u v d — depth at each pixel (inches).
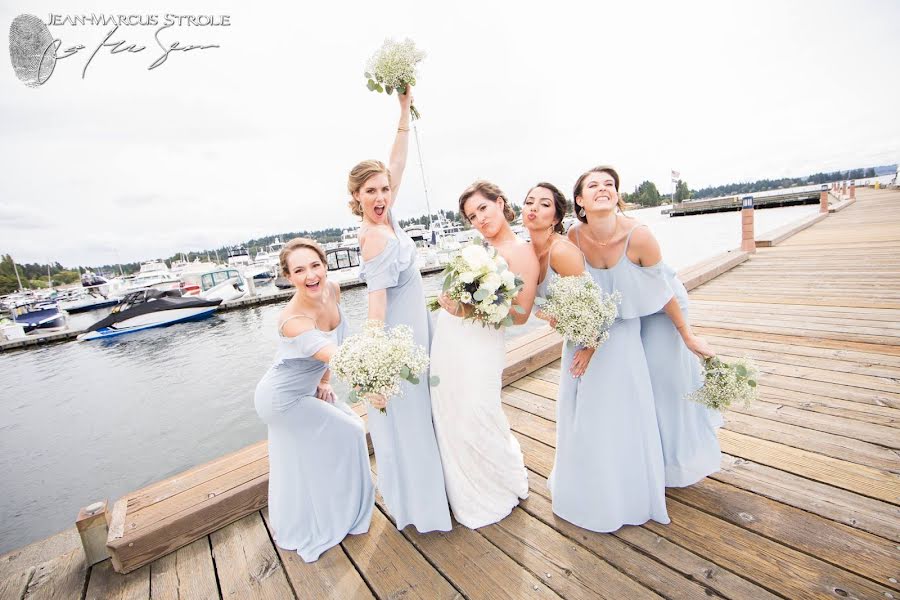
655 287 75.0
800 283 248.1
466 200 80.4
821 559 69.1
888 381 123.1
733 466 95.1
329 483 87.7
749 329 181.3
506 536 83.7
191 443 320.8
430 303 87.7
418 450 84.5
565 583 71.6
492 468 87.4
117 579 83.7
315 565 83.0
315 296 82.7
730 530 77.4
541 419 128.3
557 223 82.6
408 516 88.4
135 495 98.7
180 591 79.7
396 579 77.3
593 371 78.2
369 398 68.4
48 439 355.9
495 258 74.5
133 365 578.6
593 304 69.6
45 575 85.8
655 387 86.0
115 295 1581.0
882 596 61.7
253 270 1531.7
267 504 101.3
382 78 90.7
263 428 333.4
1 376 613.3
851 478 86.4
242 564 85.2
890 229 408.5
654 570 71.5
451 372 82.5
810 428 105.3
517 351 169.2
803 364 141.7
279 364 83.9
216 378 475.8
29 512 251.9
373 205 79.1
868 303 195.9
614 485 78.9
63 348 752.3
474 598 71.2
